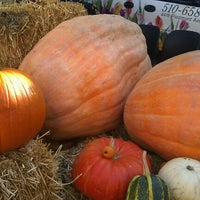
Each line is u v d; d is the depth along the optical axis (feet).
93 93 3.74
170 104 3.36
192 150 3.35
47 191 3.19
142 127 3.55
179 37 6.79
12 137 3.10
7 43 4.86
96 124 3.88
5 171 2.95
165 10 8.14
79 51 3.79
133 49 4.09
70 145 4.06
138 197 2.80
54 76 3.74
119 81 3.84
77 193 3.48
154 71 3.69
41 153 3.25
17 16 4.84
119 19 4.22
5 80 3.14
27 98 3.18
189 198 2.98
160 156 3.70
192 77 3.40
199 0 7.97
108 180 3.09
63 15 5.50
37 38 5.16
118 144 3.38
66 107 3.73
